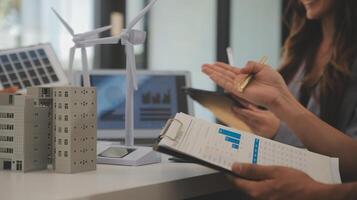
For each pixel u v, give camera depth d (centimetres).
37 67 122
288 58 196
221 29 305
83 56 100
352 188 76
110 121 128
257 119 112
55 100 80
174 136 72
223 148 76
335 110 173
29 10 282
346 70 175
